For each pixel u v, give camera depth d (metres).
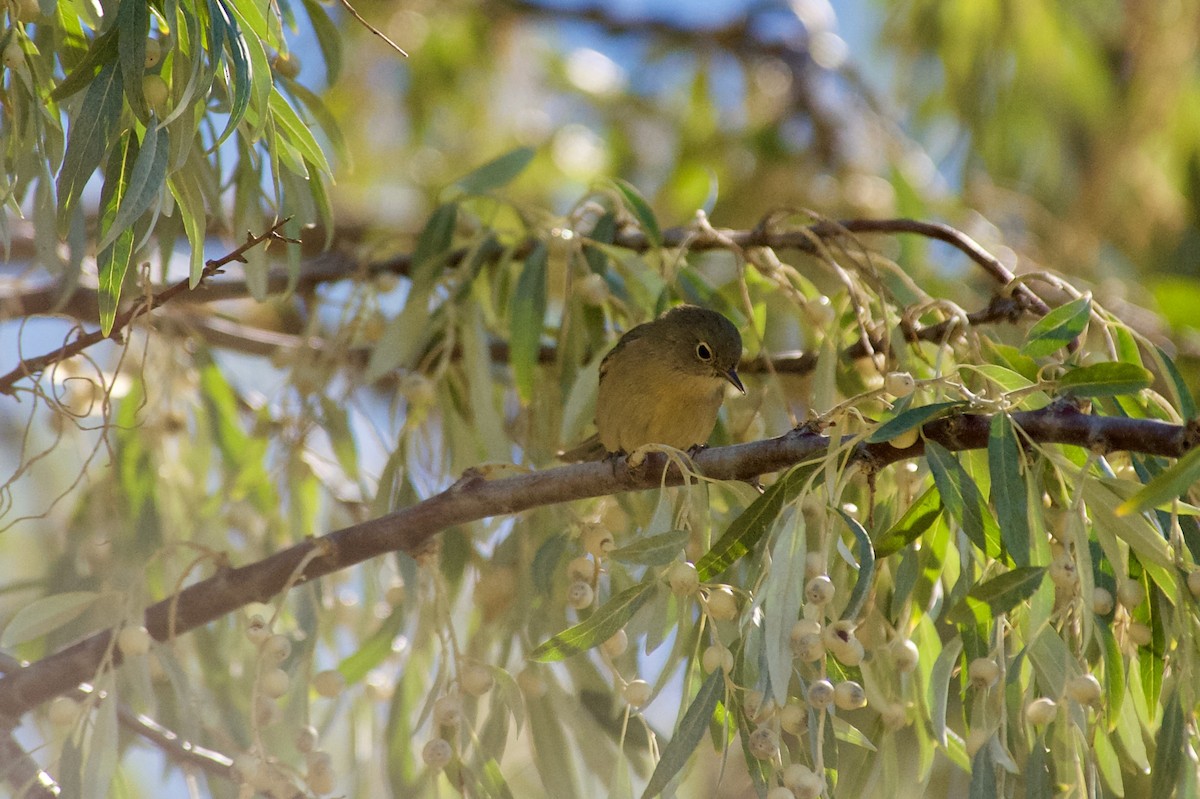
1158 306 13.52
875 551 7.40
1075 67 15.41
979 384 8.46
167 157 6.73
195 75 6.81
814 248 10.42
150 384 11.25
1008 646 7.45
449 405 10.61
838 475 7.41
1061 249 15.34
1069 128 16.02
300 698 8.92
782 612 6.54
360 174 17.72
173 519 10.91
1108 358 8.38
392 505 9.84
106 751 7.49
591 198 11.82
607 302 11.02
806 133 17.08
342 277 11.86
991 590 6.48
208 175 8.69
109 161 6.97
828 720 6.79
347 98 17.66
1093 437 6.95
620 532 9.73
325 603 10.35
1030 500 6.95
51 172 7.81
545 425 10.68
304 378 10.73
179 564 10.63
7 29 7.75
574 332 10.47
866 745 7.00
